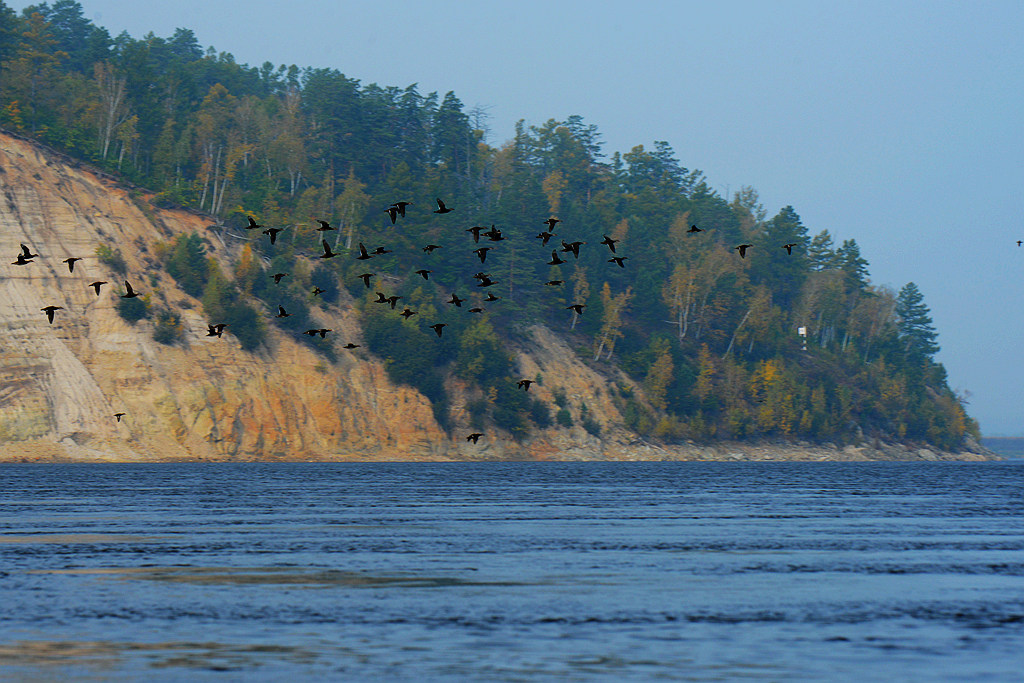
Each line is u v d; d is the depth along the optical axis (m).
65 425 138.25
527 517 77.50
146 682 31.38
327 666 33.34
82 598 43.50
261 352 155.00
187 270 156.00
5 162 154.00
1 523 69.69
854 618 41.03
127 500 87.50
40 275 146.25
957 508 91.75
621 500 94.12
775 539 65.75
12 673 32.09
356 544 61.22
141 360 144.38
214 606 42.31
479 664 33.69
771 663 34.12
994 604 44.09
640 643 36.66
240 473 125.75
